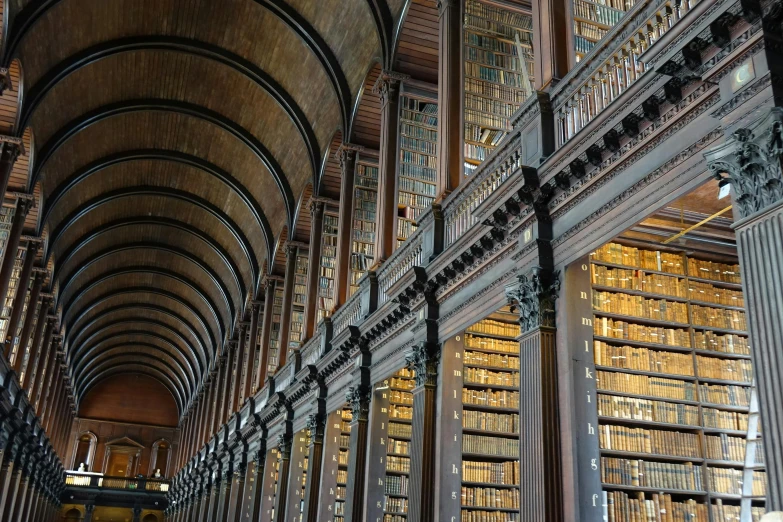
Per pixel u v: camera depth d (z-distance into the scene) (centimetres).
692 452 916
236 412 2866
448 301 1125
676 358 958
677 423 925
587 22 962
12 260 2058
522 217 895
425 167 1543
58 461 4150
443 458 1059
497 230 945
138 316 4681
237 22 1967
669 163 682
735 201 568
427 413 1098
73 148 2398
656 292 983
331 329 1728
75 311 3962
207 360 4475
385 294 1383
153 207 3159
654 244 1011
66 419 4972
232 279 3450
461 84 1221
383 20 1570
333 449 1639
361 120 1823
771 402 502
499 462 1148
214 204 3006
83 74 2070
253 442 2500
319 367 1681
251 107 2298
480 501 1098
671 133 684
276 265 2714
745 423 946
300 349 1986
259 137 2412
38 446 3195
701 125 647
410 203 1506
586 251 795
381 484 1332
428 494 1055
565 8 939
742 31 565
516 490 1120
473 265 1034
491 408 1148
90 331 4594
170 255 3662
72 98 2133
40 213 2406
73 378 4841
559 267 845
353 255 1752
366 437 1390
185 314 4425
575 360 808
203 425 4231
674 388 942
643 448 902
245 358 3180
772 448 495
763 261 528
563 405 800
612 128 728
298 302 2356
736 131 558
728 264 1033
